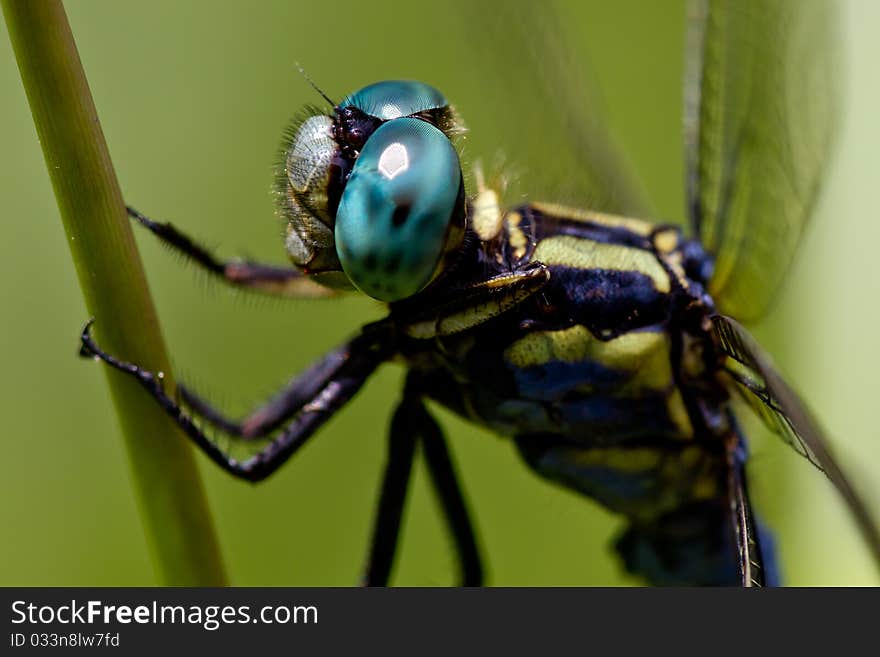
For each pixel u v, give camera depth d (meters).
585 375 0.07
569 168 0.07
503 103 0.07
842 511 0.07
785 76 0.07
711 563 0.07
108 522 0.07
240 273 0.07
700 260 0.07
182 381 0.07
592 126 0.07
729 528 0.07
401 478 0.07
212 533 0.06
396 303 0.07
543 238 0.07
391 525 0.07
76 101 0.06
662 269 0.07
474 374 0.07
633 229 0.07
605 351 0.07
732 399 0.07
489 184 0.07
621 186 0.07
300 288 0.07
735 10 0.07
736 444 0.07
